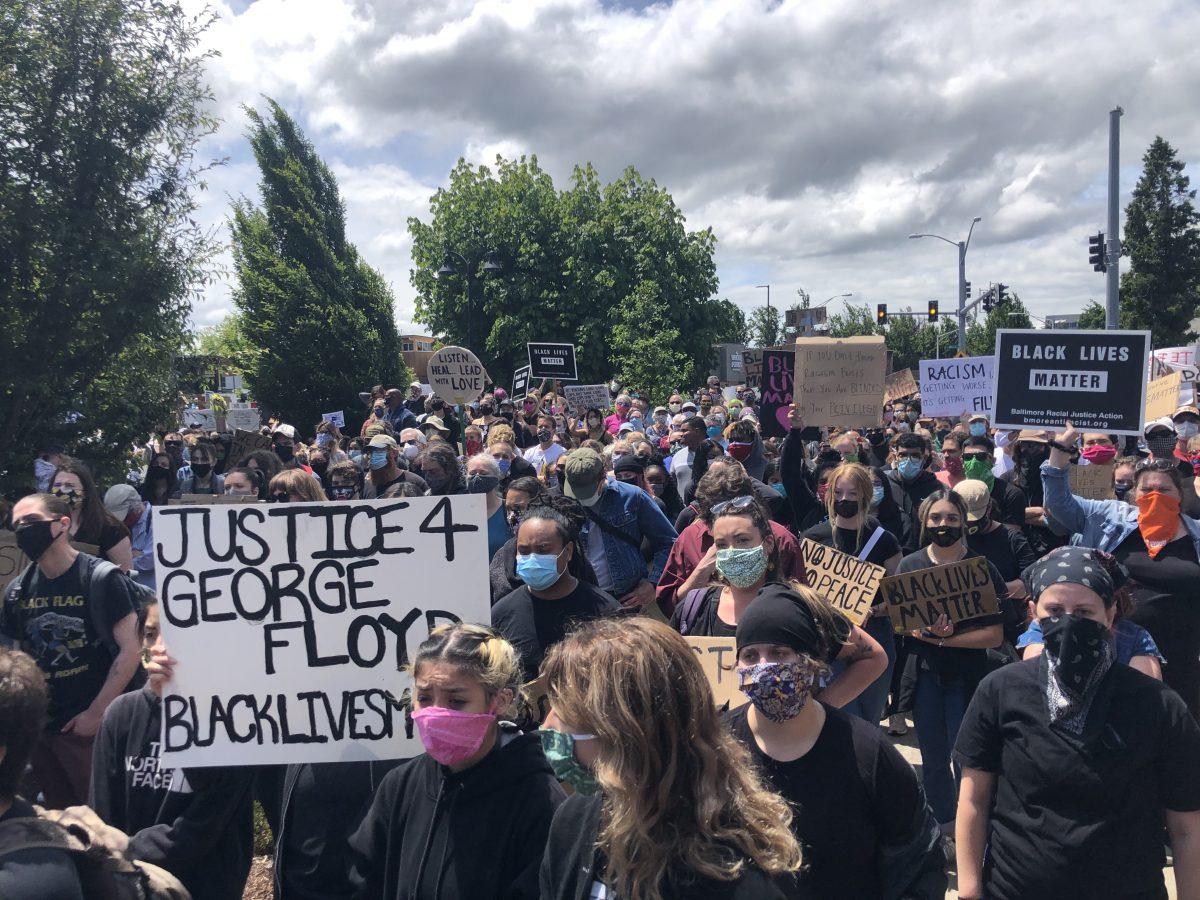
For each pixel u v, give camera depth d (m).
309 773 3.10
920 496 6.73
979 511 5.12
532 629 3.64
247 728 2.99
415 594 3.04
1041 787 2.46
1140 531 4.42
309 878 3.02
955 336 56.66
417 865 2.39
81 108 6.98
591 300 32.72
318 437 11.76
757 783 1.83
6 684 1.95
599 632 1.79
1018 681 2.58
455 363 12.90
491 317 33.69
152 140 7.35
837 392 8.59
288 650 3.02
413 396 16.09
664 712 1.67
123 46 7.10
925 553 4.66
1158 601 4.27
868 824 2.18
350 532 3.04
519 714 3.05
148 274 7.18
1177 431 9.17
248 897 4.13
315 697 3.01
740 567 3.36
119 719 3.09
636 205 33.62
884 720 6.77
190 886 2.96
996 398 6.72
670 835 1.66
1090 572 2.52
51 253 6.77
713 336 34.47
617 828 1.67
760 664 2.20
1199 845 2.35
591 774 2.06
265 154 28.62
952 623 4.38
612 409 18.66
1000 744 2.62
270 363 27.81
